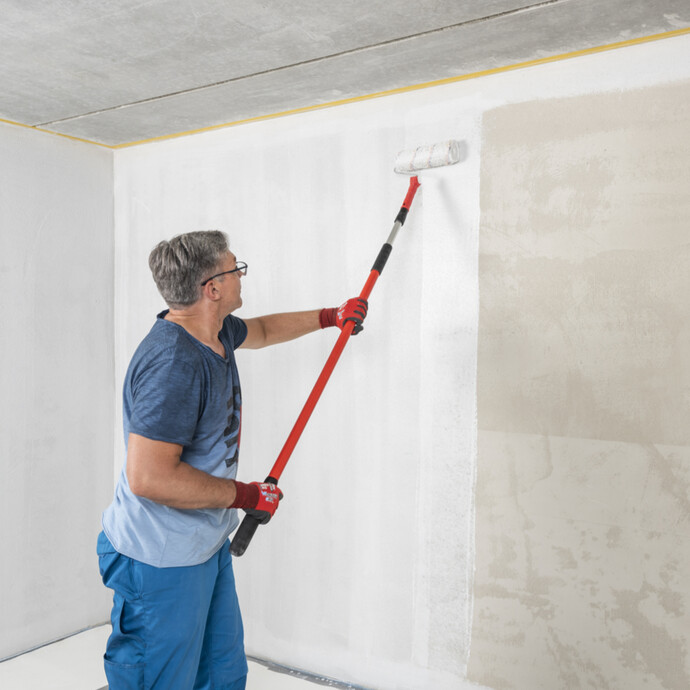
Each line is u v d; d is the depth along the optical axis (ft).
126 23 5.98
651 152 6.42
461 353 7.49
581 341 6.81
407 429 7.86
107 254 10.14
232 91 7.77
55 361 9.46
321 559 8.48
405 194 7.82
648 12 5.78
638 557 6.57
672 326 6.36
